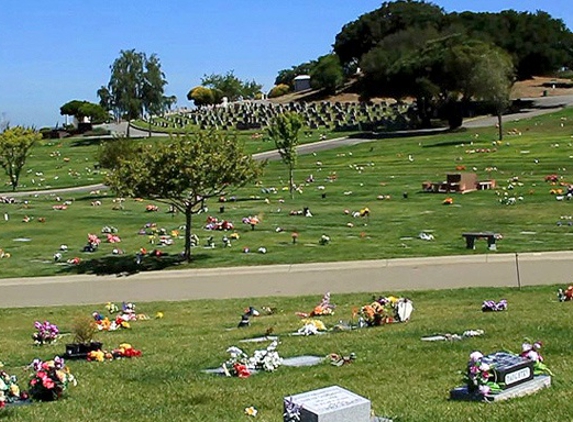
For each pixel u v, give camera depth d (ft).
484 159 208.33
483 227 114.73
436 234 111.24
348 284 81.76
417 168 204.95
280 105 422.82
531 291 70.74
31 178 256.11
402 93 327.67
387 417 29.40
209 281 87.92
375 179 190.08
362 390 34.83
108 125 427.74
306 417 24.36
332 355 42.27
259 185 191.21
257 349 45.93
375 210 141.08
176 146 100.58
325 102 430.61
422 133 293.02
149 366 43.52
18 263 104.37
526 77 419.95
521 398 30.73
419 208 139.95
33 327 67.36
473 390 31.58
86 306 78.59
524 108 333.83
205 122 389.60
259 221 130.62
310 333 52.90
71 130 407.03
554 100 347.56
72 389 38.19
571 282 74.95
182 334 58.75
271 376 39.22
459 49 296.10
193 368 42.60
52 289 88.38
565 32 423.23
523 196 145.79
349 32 504.43
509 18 421.59
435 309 63.26
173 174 99.30
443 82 302.25
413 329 50.67
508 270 82.64
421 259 91.56
